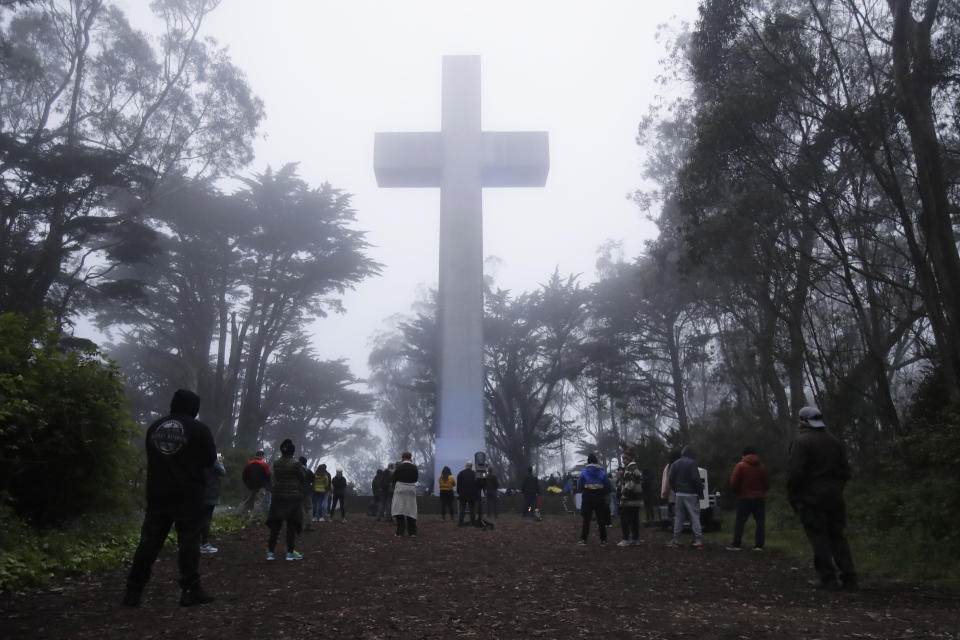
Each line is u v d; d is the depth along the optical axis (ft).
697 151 61.46
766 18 54.90
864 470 53.78
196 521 21.49
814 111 59.82
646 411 159.74
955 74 46.29
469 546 42.19
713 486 69.67
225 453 79.00
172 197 131.75
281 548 39.73
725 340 92.73
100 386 35.78
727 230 64.49
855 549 34.99
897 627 17.92
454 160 124.57
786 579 27.63
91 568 28.37
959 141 52.90
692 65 62.44
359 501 106.52
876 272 61.46
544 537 49.03
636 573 29.58
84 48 115.03
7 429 30.78
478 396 115.34
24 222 100.37
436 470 113.70
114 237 112.68
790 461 25.41
